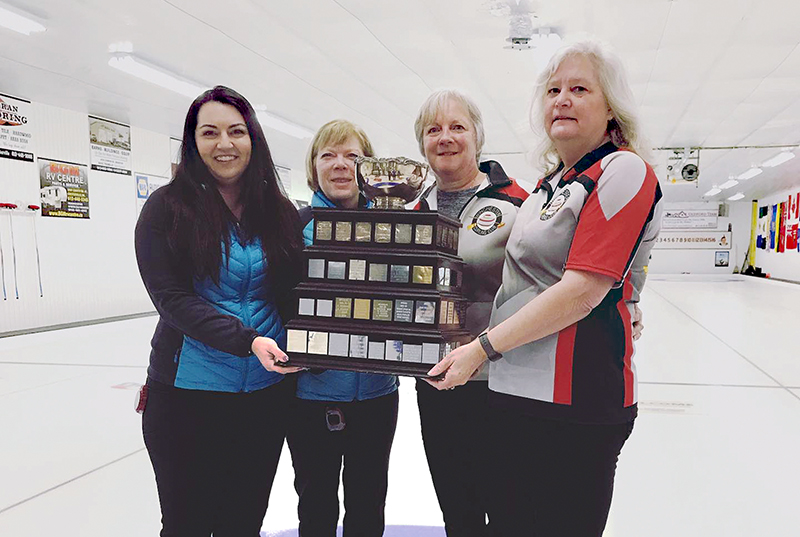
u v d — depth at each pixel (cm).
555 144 125
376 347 132
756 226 2253
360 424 163
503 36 512
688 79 634
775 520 236
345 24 487
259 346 134
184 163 142
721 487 267
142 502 249
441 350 129
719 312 976
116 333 734
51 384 460
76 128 790
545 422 120
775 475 281
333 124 166
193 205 140
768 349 617
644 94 698
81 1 438
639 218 108
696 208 2350
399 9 456
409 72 618
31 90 682
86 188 808
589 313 113
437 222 133
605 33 500
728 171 1400
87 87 670
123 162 874
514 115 812
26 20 466
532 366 121
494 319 134
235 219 146
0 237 684
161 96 713
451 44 533
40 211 736
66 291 777
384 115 815
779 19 471
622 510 245
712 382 468
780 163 1236
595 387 115
